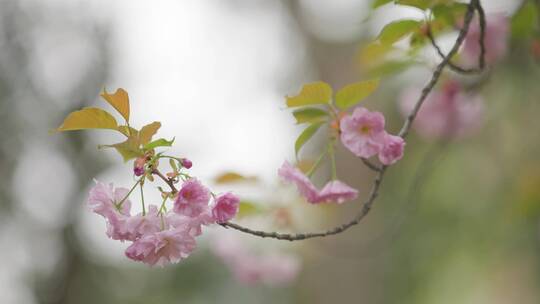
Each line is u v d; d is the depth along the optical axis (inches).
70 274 338.3
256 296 357.7
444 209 283.9
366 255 181.8
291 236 86.0
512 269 296.0
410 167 280.2
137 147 82.8
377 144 88.1
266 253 179.9
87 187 333.4
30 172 325.4
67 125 83.0
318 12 298.0
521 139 264.8
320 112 96.4
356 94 94.5
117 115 328.2
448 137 170.2
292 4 302.7
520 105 243.6
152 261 82.4
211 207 82.4
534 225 260.2
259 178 139.6
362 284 265.0
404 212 155.6
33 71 323.0
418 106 95.6
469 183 281.9
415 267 292.4
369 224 265.9
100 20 339.9
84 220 341.4
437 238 286.7
